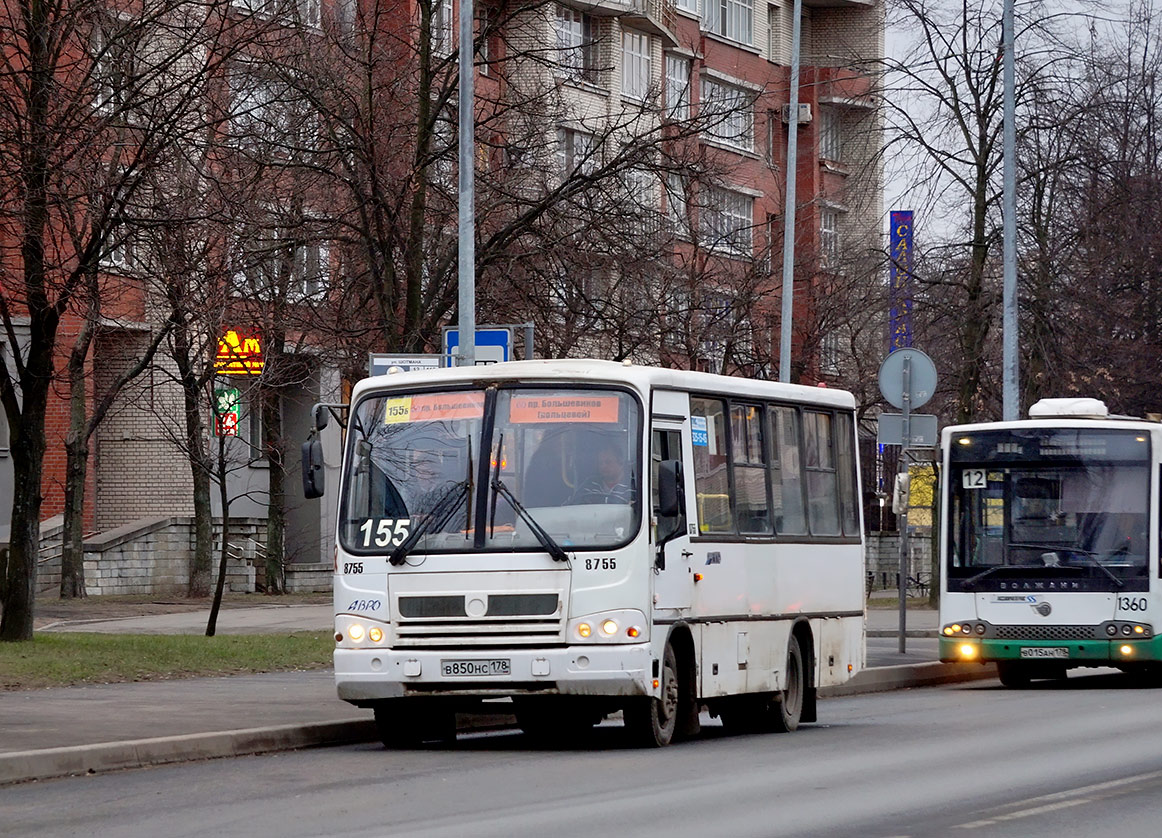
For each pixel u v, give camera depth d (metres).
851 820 17.61
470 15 36.25
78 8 36.38
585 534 24.77
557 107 47.25
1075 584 39.00
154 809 18.83
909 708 33.72
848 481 32.59
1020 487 39.72
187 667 35.69
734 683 27.41
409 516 25.30
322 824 17.50
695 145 57.91
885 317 69.12
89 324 39.84
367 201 40.53
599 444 25.12
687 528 25.98
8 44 36.94
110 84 37.19
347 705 29.23
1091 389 63.12
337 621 25.42
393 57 45.28
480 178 43.09
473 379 25.73
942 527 40.16
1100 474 39.34
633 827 17.09
